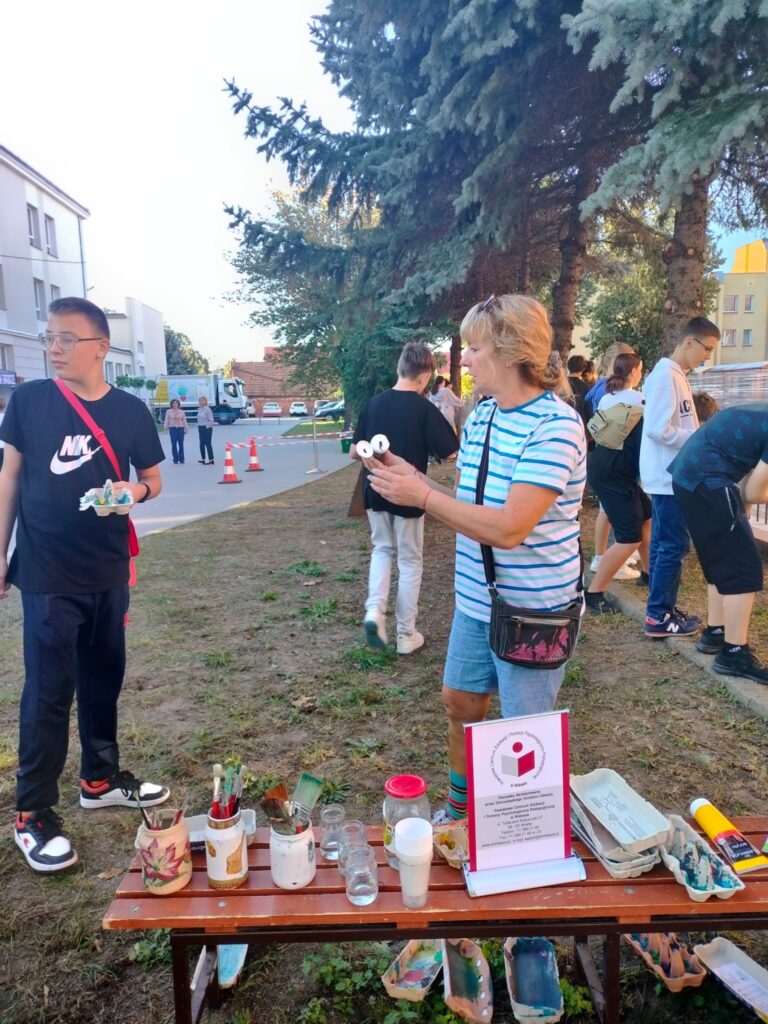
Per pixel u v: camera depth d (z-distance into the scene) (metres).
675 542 4.52
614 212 10.83
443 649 4.74
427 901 1.72
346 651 4.70
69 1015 2.02
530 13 6.45
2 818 2.96
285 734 3.62
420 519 4.50
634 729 3.54
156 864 1.75
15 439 2.61
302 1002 2.06
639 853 1.81
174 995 1.77
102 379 2.76
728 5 5.06
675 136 5.69
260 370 70.38
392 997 2.05
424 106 7.98
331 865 1.91
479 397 2.34
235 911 1.70
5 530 2.63
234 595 6.20
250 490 13.78
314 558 7.54
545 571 1.98
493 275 10.94
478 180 7.79
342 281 10.34
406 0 7.62
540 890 1.75
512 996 1.97
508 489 1.93
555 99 7.57
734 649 3.94
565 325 10.42
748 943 2.24
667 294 7.61
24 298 34.09
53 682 2.59
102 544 2.65
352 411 11.66
